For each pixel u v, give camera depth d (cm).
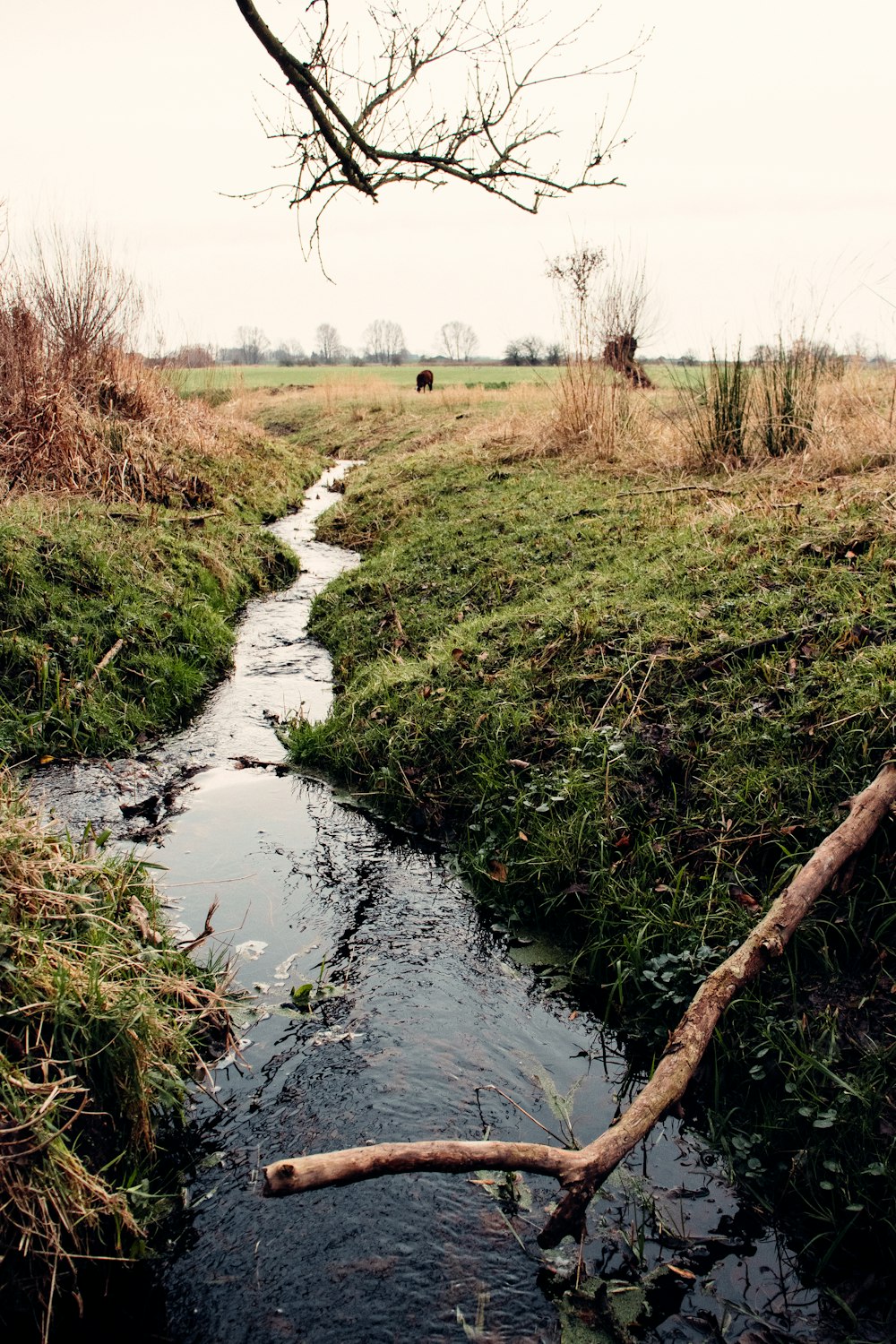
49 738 548
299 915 406
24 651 582
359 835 473
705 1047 276
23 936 273
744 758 401
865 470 693
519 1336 232
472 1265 251
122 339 1184
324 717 611
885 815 340
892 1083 276
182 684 634
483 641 579
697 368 902
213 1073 315
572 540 737
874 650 423
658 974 340
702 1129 297
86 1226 242
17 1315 230
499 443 1282
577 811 415
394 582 795
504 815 439
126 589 698
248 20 284
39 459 865
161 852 452
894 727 372
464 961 379
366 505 1177
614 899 376
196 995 334
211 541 907
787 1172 274
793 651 446
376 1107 301
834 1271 249
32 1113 235
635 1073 321
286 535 1160
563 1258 254
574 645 522
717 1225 264
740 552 576
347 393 2692
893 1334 231
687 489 786
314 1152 283
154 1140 284
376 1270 249
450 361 10250
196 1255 252
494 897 414
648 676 468
